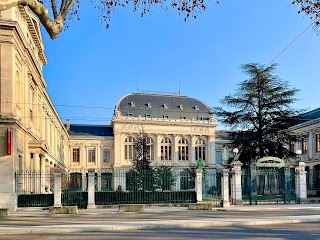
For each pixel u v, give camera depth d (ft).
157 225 51.21
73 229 48.55
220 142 288.92
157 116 274.57
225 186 97.66
